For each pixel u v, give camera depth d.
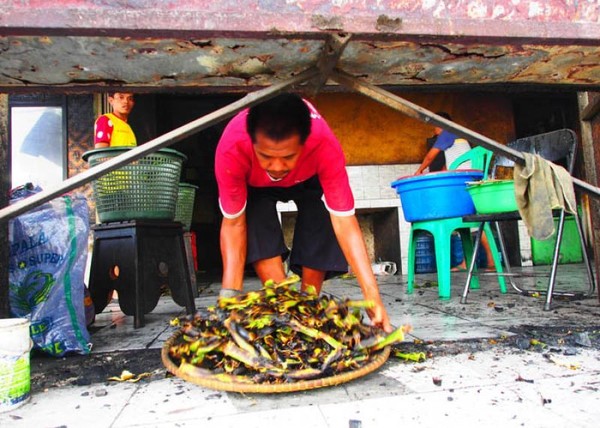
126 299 2.42
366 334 1.47
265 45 1.11
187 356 1.38
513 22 1.09
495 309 2.50
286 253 1.91
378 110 5.65
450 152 4.32
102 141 3.03
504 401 1.13
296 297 1.44
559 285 3.59
